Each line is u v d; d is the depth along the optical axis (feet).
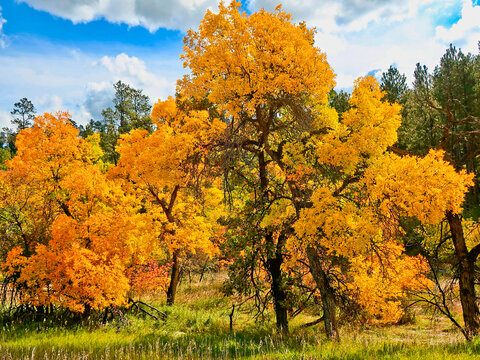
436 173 24.95
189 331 39.29
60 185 42.60
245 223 36.24
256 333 35.60
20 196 42.14
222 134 37.09
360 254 29.60
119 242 40.19
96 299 35.42
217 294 60.23
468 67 115.75
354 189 30.60
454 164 36.81
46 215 43.73
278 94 33.04
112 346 26.61
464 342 24.11
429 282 38.09
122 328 37.65
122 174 49.73
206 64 32.83
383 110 27.04
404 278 36.55
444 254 41.73
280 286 34.40
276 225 37.09
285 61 30.73
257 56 31.99
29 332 33.27
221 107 33.19
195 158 38.14
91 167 44.65
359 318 39.58
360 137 26.71
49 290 37.11
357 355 20.61
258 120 34.99
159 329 39.55
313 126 33.22
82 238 40.81
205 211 57.93
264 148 36.24
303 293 35.91
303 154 33.40
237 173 38.06
